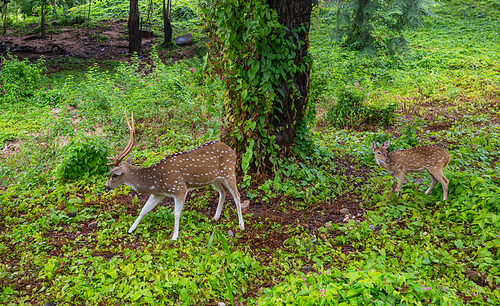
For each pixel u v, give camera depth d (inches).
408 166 247.8
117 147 365.1
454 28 958.4
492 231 197.0
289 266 189.6
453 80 593.0
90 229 223.6
